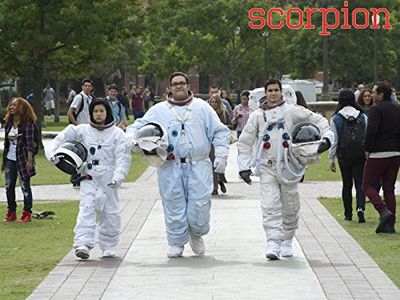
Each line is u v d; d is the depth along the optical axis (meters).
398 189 25.42
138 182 28.14
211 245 16.19
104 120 15.12
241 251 15.55
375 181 17.73
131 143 14.97
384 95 17.73
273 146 14.80
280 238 14.73
